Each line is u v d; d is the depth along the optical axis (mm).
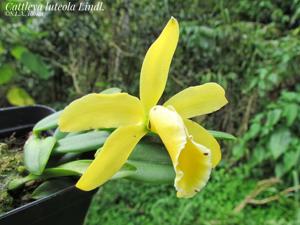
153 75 67
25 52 257
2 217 61
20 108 103
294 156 274
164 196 283
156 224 257
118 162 64
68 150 75
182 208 262
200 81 305
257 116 288
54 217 71
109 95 63
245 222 253
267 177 304
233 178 296
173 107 67
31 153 75
